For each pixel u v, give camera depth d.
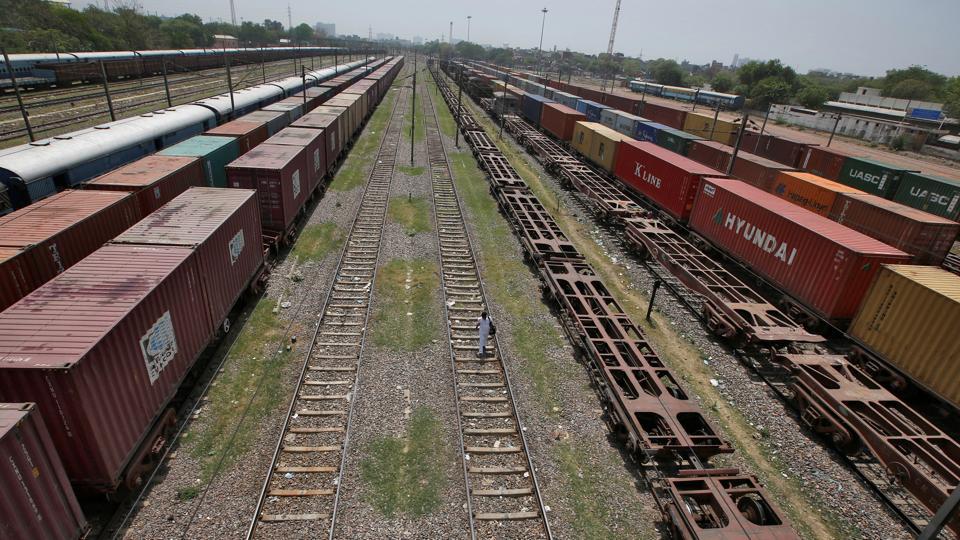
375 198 27.86
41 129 34.72
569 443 11.55
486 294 18.03
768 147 39.94
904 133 67.94
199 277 11.70
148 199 16.36
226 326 13.82
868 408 12.02
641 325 16.91
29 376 7.04
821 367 13.62
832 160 33.22
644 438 10.43
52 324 8.11
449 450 11.01
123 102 46.72
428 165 36.31
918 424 11.97
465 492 9.98
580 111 57.50
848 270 15.18
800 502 10.51
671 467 11.08
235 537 8.68
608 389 12.17
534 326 16.31
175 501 9.26
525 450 11.10
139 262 10.51
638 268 21.69
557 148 42.41
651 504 10.19
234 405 11.84
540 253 19.66
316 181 26.17
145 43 103.75
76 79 51.50
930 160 61.28
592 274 18.47
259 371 13.10
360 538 8.84
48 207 13.87
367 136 45.31
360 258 20.25
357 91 49.91
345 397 12.38
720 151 32.75
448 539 9.02
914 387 13.95
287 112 33.00
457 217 25.86
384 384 12.89
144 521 8.82
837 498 10.72
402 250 21.20
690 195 24.44
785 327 15.34
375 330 15.25
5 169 15.70
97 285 9.44
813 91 98.62
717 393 13.85
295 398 12.08
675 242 21.61
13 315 8.27
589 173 33.53
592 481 10.59
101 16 102.06
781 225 18.11
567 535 9.32
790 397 13.91
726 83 117.38
